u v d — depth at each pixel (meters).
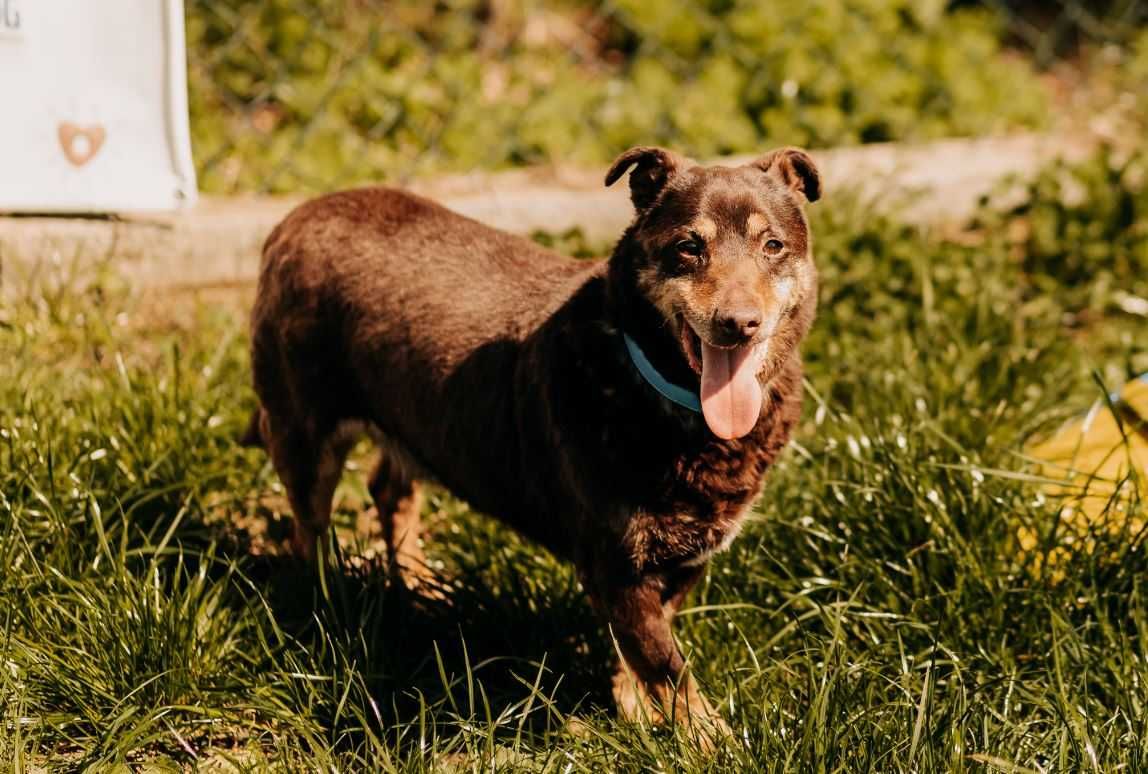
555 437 3.40
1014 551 3.91
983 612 3.72
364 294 3.82
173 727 3.35
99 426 4.29
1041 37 8.25
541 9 7.96
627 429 3.30
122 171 5.02
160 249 5.32
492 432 3.61
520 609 3.86
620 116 6.70
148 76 4.96
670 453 3.31
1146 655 3.47
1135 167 6.37
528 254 3.83
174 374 4.59
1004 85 7.19
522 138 6.53
